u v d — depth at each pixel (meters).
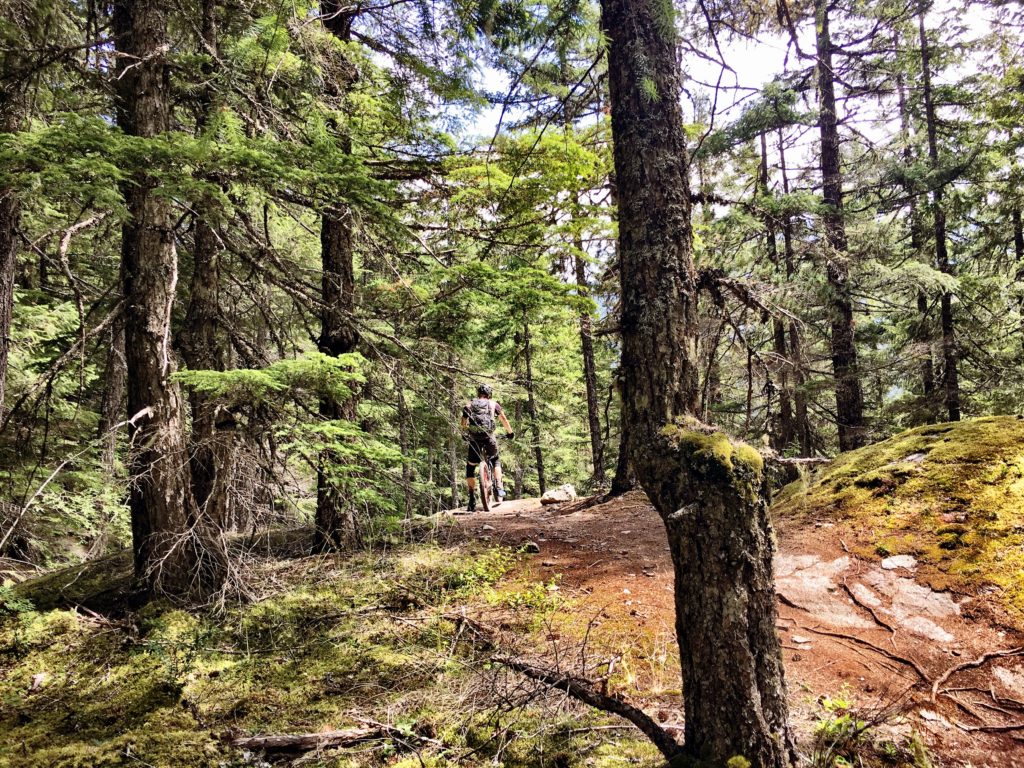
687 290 2.31
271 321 6.72
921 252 13.10
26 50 4.61
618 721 2.80
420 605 4.49
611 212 6.00
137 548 4.70
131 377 4.62
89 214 4.80
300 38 4.43
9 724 3.23
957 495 4.14
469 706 3.00
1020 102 11.61
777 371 2.85
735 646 2.03
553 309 5.25
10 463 6.52
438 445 5.32
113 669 3.78
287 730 2.98
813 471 5.55
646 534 5.83
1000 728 2.49
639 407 2.32
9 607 4.65
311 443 4.45
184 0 4.87
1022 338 13.36
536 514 7.69
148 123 4.56
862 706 2.75
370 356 5.41
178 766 2.73
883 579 3.71
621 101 2.41
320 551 5.96
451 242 6.34
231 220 4.57
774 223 10.30
